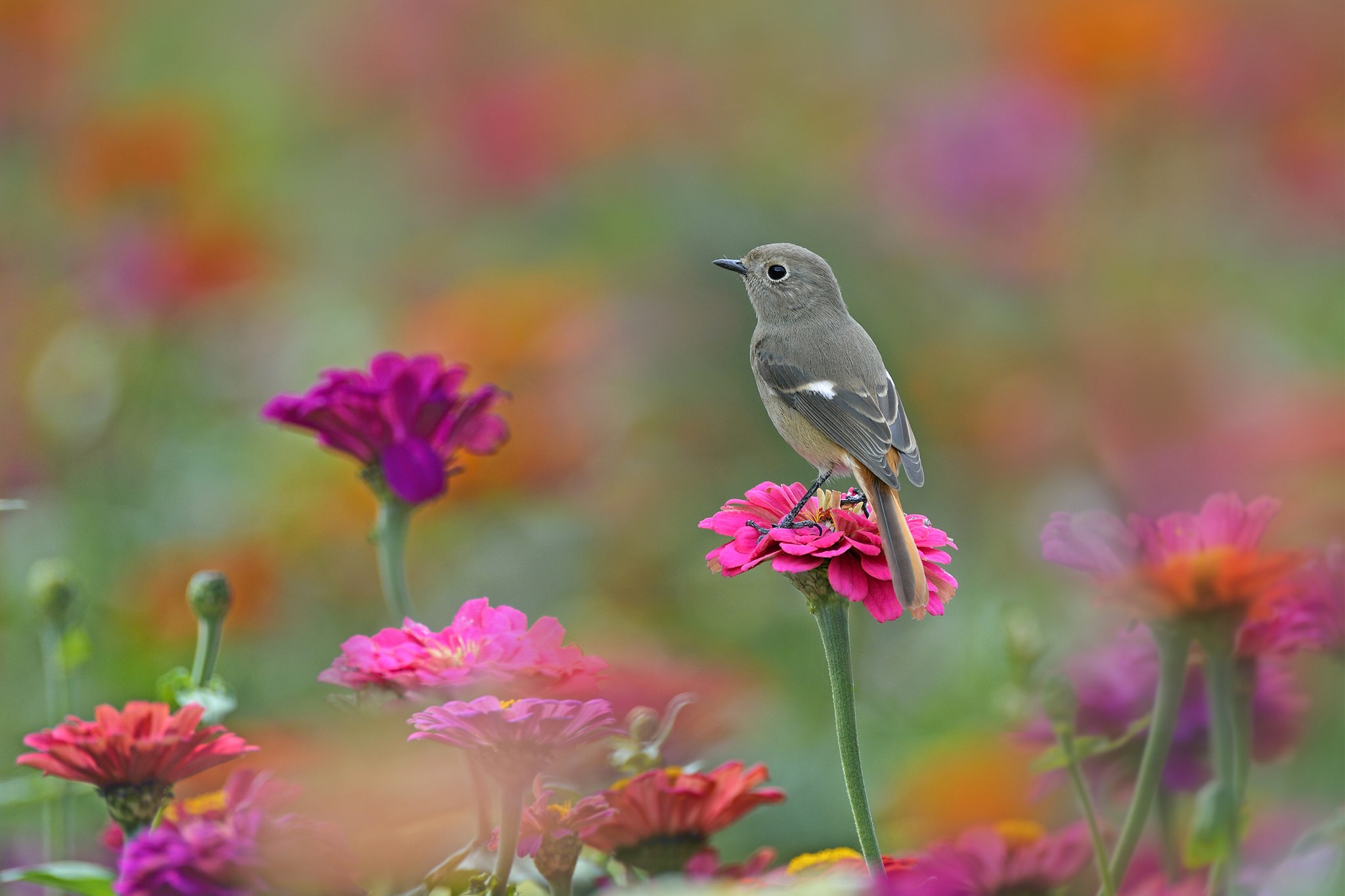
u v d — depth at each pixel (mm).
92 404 13289
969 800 8188
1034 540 11805
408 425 6809
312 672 11180
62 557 11844
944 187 14023
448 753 5918
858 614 11555
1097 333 13523
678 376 13336
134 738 5379
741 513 5707
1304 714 7176
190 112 15375
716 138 15469
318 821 5484
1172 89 14703
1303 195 14555
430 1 16094
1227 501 5309
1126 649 6914
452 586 12055
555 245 15008
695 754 7934
